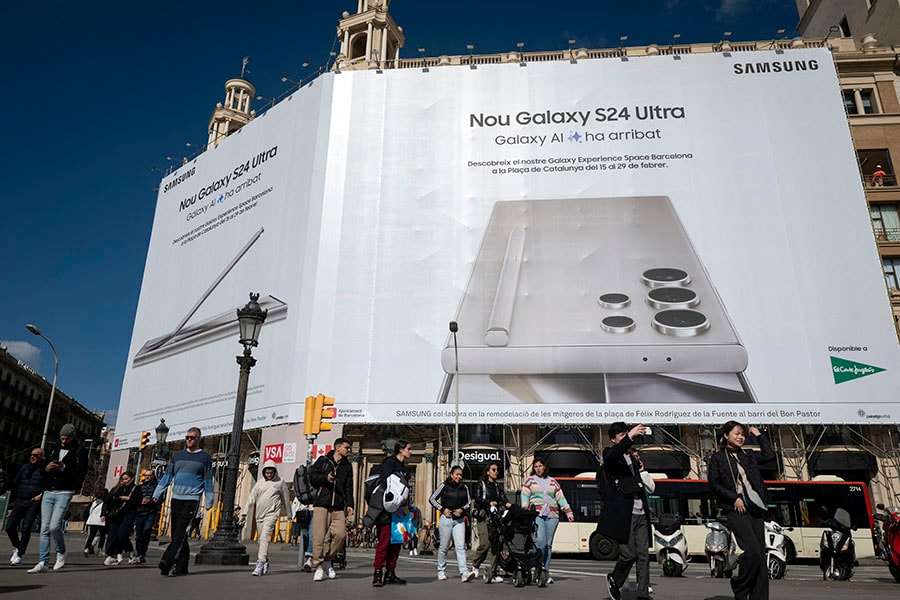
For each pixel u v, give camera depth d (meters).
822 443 29.06
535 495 9.90
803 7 50.47
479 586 9.38
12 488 10.19
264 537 10.05
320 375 30.00
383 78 34.97
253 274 34.97
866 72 35.88
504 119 33.31
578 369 28.52
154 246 42.91
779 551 14.24
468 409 28.52
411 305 30.64
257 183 37.09
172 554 8.94
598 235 30.73
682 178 31.27
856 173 30.44
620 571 6.71
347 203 32.84
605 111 32.75
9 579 7.82
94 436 90.75
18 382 66.81
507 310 29.86
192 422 35.03
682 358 28.16
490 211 31.84
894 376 27.12
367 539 28.86
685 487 22.98
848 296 28.47
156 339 39.53
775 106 32.00
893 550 12.95
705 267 29.58
